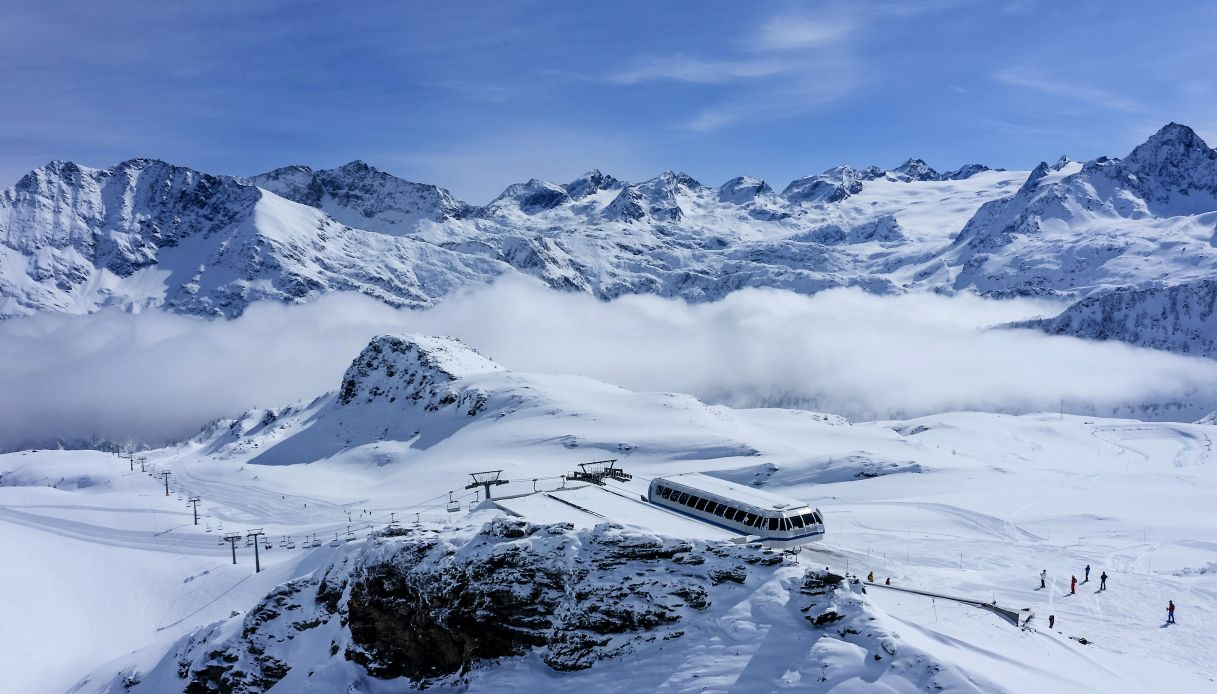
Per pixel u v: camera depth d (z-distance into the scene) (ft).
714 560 135.23
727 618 125.80
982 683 103.96
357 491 517.14
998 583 181.06
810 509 184.85
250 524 424.46
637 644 126.93
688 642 124.26
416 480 502.38
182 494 499.92
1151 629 149.69
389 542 155.84
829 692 107.96
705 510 191.83
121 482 552.82
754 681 113.19
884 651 112.27
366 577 153.58
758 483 429.79
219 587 294.25
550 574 136.36
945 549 220.43
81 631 269.03
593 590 133.49
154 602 294.25
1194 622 153.69
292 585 170.71
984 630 125.90
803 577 127.85
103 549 336.29
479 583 138.62
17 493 445.37
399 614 147.74
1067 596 171.32
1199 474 400.88
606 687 121.49
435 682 141.18
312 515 440.45
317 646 159.22
